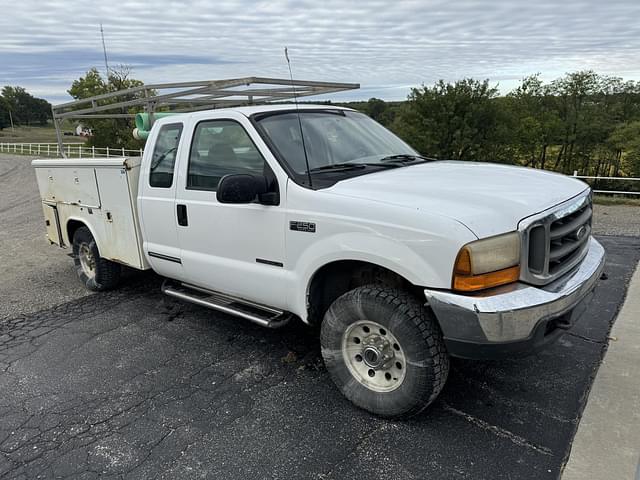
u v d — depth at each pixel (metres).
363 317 2.89
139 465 2.66
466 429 2.84
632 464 2.45
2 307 5.32
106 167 4.61
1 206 14.55
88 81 46.38
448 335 2.56
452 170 3.46
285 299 3.33
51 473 2.64
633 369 3.37
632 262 5.89
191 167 3.85
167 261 4.22
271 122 3.51
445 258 2.48
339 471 2.54
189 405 3.22
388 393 2.88
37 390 3.50
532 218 2.56
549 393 3.19
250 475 2.55
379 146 3.98
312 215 3.00
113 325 4.64
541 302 2.49
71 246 5.82
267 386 3.42
